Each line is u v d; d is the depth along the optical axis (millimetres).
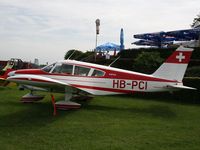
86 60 24266
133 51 22609
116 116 9281
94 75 11055
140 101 13227
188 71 18250
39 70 11398
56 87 10258
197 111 10859
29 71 11453
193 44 24656
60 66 11219
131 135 6902
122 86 10992
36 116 8789
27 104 10930
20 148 5668
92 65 11188
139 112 10258
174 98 13914
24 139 6281
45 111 9648
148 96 14492
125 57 22891
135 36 25719
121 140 6441
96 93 11047
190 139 6730
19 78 9719
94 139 6445
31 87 11281
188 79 13539
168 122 8633
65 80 11070
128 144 6152
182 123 8555
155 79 10938
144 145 6137
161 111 10656
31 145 5879
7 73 12797
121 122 8352
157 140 6547
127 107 11305
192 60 20172
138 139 6574
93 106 11203
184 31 23250
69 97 10461
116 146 5969
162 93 14211
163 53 21250
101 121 8398
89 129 7336
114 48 26812
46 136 6559
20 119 8250
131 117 9219
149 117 9344
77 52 25109
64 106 10094
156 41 26109
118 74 11000
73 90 10469
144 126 7938
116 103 12234
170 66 11039
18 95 13188
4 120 8047
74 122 8102
